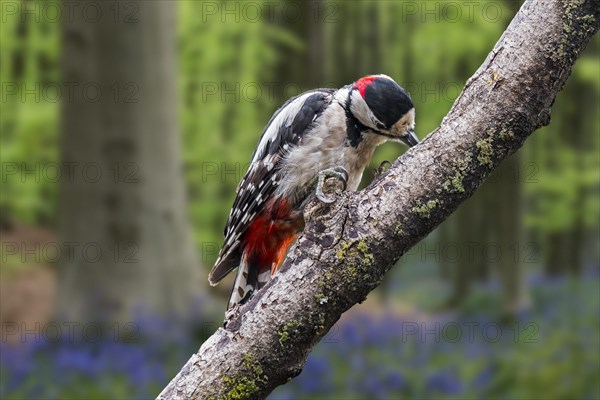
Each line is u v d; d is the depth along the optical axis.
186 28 17.91
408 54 19.19
